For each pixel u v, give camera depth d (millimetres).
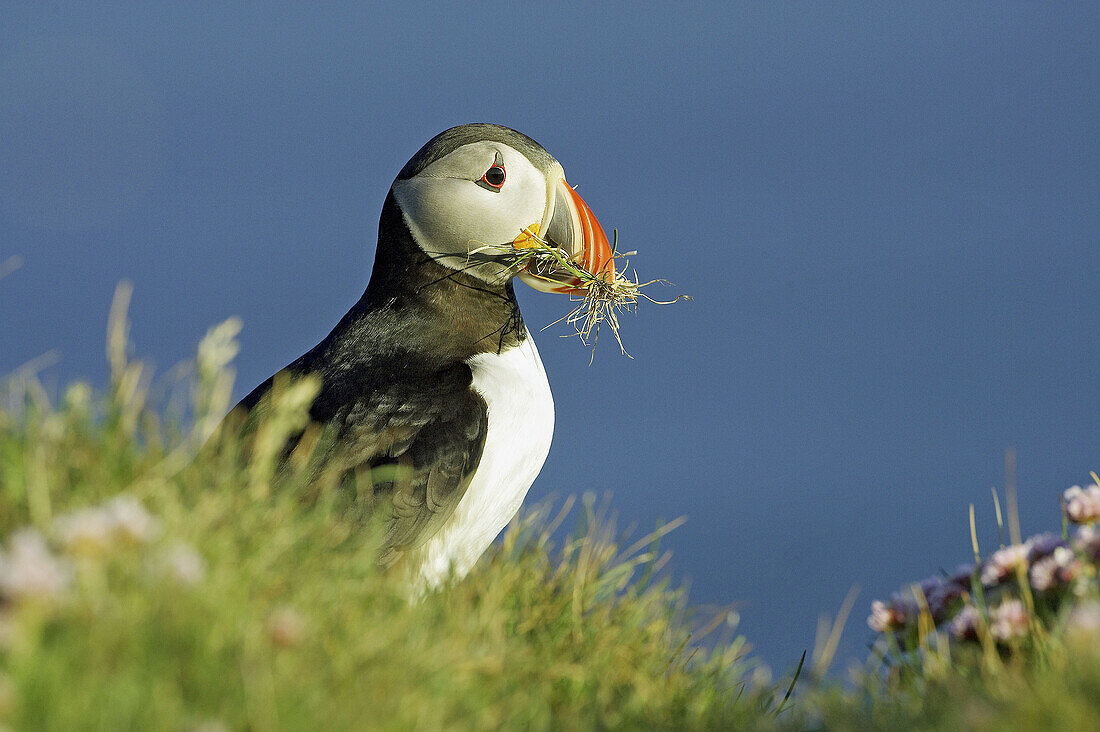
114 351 6316
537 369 9570
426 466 8320
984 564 7633
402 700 5238
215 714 4660
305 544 6172
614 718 6746
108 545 4988
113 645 4645
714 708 7293
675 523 8633
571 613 7707
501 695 6277
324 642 5375
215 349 6211
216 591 5094
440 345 9242
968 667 6609
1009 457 7605
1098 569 7020
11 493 5594
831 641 7449
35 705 4363
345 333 9523
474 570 8344
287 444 8195
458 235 9305
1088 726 5090
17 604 4598
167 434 6258
